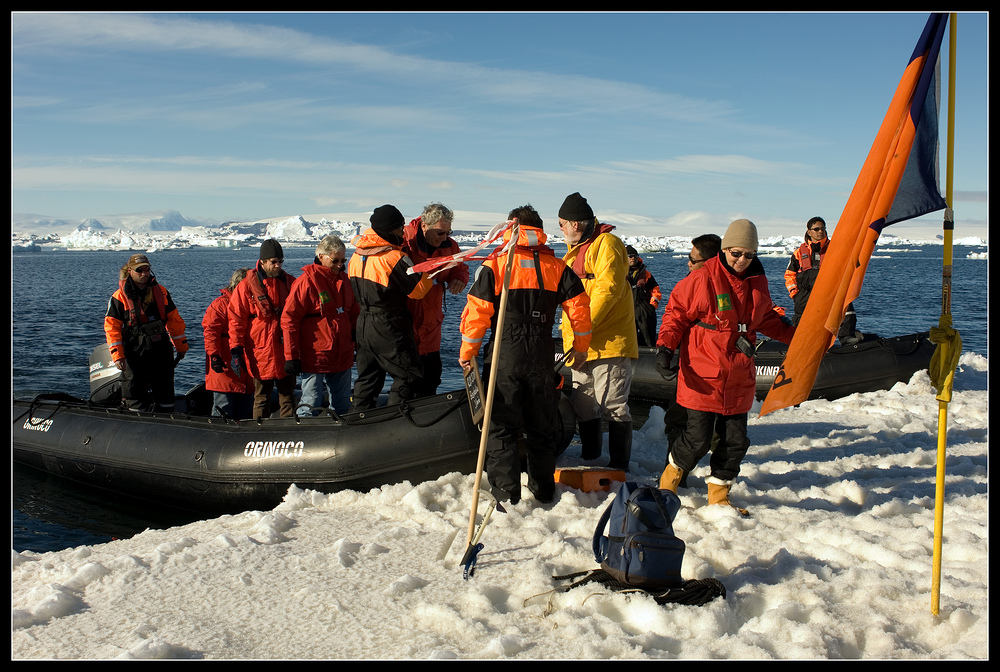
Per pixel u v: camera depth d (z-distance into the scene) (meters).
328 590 3.39
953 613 3.01
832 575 3.49
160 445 5.77
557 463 5.48
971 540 3.84
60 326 21.44
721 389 4.32
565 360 4.74
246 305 6.65
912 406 7.81
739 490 4.85
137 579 3.54
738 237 4.21
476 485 3.77
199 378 13.15
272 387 6.88
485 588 3.35
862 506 4.67
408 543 3.99
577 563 3.68
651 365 9.95
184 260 142.62
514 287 4.27
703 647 2.82
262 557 3.80
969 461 5.50
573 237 5.03
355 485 5.06
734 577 3.51
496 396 4.36
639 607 3.14
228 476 5.34
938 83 3.06
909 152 3.04
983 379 9.26
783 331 4.55
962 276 59.47
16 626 3.10
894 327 21.48
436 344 6.02
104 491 6.34
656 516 3.30
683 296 4.34
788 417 7.61
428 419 5.07
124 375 7.05
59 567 3.77
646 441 6.55
